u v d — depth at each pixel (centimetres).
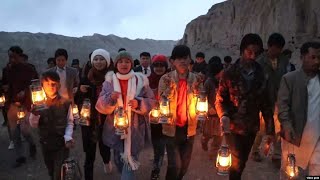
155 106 484
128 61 454
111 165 656
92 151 530
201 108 460
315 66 406
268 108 469
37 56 6488
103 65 531
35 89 431
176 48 470
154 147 583
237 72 447
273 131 480
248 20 3509
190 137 480
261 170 659
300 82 413
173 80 466
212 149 718
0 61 4828
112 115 460
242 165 461
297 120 413
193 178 626
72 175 400
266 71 576
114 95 439
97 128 516
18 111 695
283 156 445
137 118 457
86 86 525
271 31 2861
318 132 411
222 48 4041
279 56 593
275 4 2919
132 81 457
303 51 412
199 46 4553
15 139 700
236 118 447
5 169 682
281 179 446
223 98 459
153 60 620
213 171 661
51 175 478
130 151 450
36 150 768
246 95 443
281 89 426
